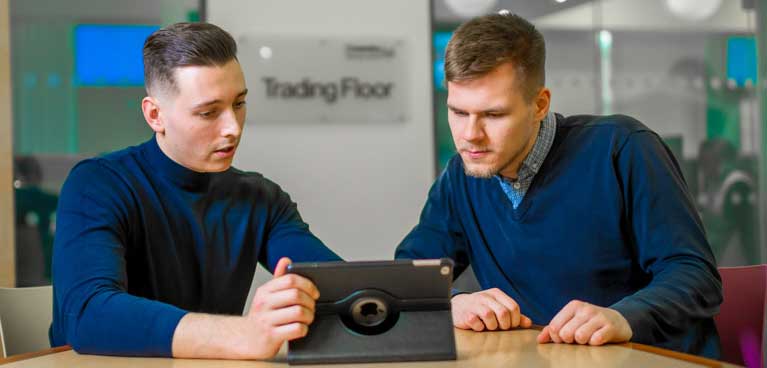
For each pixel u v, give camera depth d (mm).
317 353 1328
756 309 2006
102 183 1736
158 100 1678
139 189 1772
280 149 3924
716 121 4121
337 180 3959
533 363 1297
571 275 1895
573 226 1879
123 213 1729
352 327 1358
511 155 1676
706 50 4117
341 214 3961
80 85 3746
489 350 1419
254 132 3906
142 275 1791
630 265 1896
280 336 1322
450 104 1652
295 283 1324
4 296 2055
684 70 4105
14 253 3701
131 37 3779
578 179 1873
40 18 3723
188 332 1380
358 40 3979
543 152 1872
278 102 3922
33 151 3723
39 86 3725
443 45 4043
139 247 1772
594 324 1443
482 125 1633
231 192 1901
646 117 4074
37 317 2086
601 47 4047
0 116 3689
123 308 1436
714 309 1681
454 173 2035
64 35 3740
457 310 1683
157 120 1727
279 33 3924
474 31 1621
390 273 1339
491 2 4043
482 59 1592
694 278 1656
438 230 2029
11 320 2051
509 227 1926
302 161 3938
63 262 1599
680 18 4102
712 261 1735
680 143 4102
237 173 1946
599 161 1866
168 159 1789
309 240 1936
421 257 1978
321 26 3953
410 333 1348
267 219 1947
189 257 1825
